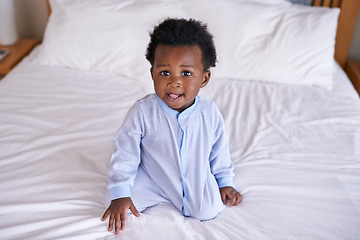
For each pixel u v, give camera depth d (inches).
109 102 62.2
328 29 72.3
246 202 43.8
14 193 41.9
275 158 51.4
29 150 49.5
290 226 39.9
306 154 52.4
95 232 37.3
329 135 56.9
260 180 47.1
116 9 72.9
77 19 72.1
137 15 72.4
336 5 82.0
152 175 42.1
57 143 51.5
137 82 69.4
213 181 42.9
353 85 81.0
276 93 68.9
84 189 43.6
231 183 45.1
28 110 58.6
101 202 42.1
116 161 40.1
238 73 72.6
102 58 72.0
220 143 43.4
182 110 39.9
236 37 72.5
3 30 82.7
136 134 40.3
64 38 72.2
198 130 40.5
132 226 38.5
